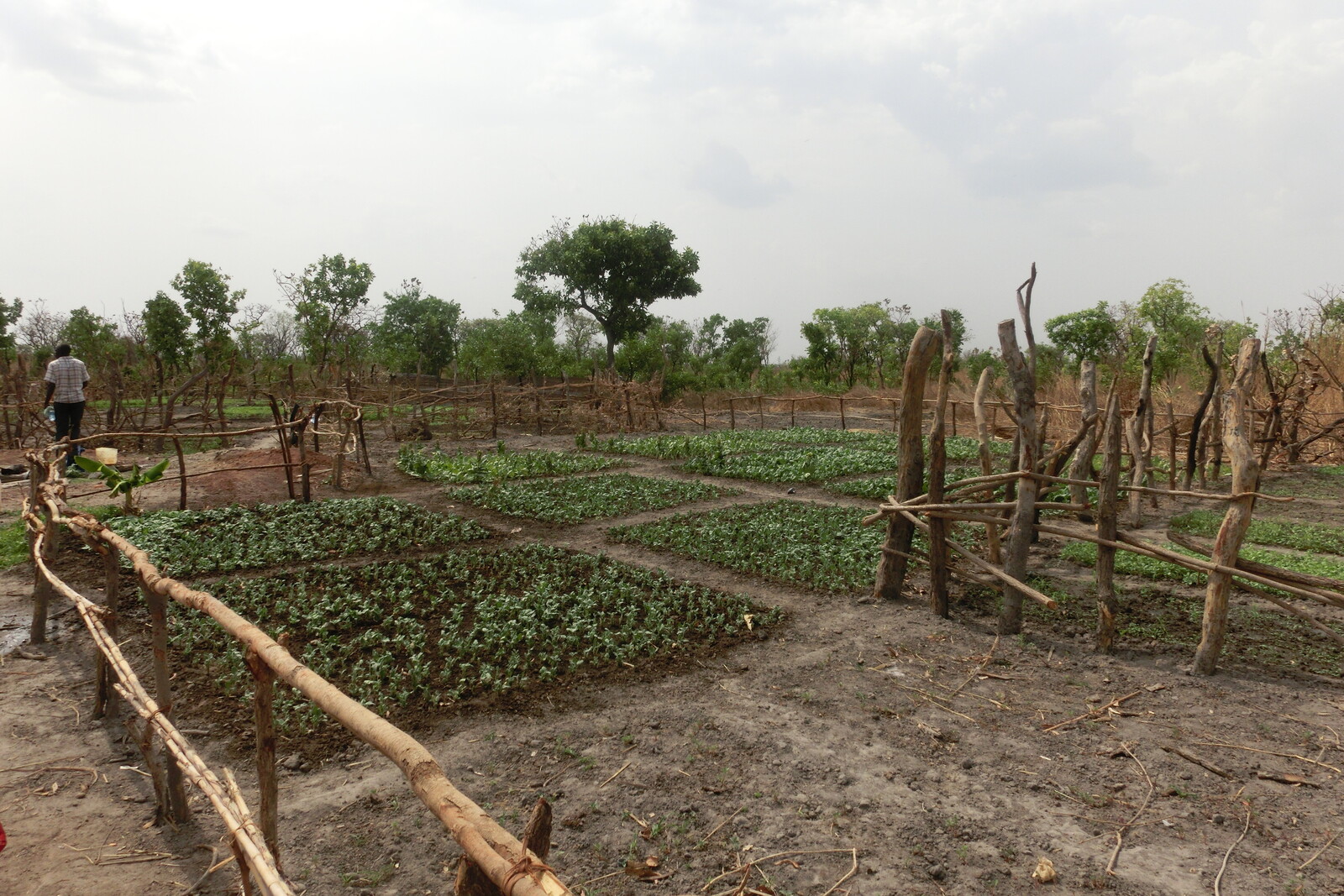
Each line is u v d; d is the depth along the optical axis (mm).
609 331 47031
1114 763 5020
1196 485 15008
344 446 15047
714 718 5586
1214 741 5305
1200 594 8695
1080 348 28641
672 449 20344
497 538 11273
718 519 12297
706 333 58969
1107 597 6910
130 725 4828
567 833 4234
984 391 8984
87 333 29781
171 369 27125
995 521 7441
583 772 4844
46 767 4867
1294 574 6293
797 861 4043
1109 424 6891
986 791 4695
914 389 7992
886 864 4020
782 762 4984
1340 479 15336
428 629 7422
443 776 2480
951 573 8883
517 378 35438
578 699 5898
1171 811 4496
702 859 4047
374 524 11688
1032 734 5410
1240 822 4391
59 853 4031
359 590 8641
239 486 14305
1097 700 5930
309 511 12586
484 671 6148
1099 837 4254
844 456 19266
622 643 7035
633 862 3938
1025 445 7246
